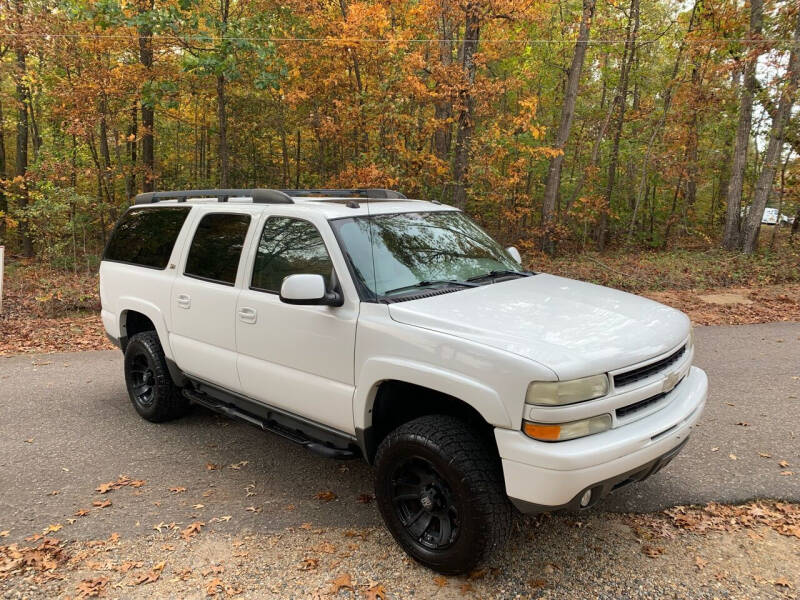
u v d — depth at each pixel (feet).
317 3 51.24
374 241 11.81
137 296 16.40
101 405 18.70
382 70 47.83
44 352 25.88
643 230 81.15
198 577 9.90
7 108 71.41
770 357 22.88
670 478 13.09
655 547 10.52
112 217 57.41
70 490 13.05
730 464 13.73
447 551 9.45
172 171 77.25
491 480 9.00
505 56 62.75
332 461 14.57
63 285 39.34
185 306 14.51
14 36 50.19
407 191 47.26
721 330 27.91
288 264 12.13
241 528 11.44
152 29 48.21
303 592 9.46
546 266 50.39
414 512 10.25
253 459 14.66
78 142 59.16
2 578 9.92
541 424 8.36
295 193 14.53
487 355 8.80
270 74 48.62
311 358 11.43
